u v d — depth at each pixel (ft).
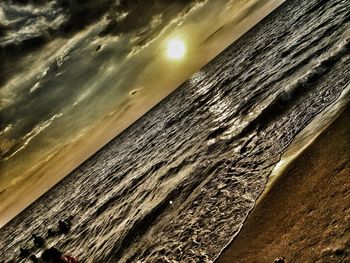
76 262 40.88
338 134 28.04
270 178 31.27
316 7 108.68
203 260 26.45
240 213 29.30
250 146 43.60
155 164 80.33
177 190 48.73
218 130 63.16
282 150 35.19
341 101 34.45
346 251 15.93
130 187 77.71
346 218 18.13
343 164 23.45
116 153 219.61
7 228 293.43
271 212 25.38
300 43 76.95
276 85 59.67
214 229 30.25
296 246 19.24
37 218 199.62
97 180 154.20
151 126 200.03
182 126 107.04
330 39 60.80
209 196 38.42
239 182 35.83
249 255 22.34
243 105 65.31
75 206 122.42
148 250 37.17
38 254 81.05
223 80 133.39
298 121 38.68
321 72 47.62
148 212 49.08
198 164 53.16
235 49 230.89
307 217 21.07
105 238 53.72
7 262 112.57
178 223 38.11
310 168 26.71
